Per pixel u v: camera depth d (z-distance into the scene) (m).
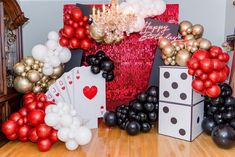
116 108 2.66
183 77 2.20
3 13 2.18
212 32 3.30
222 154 1.96
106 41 2.62
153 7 2.66
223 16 3.26
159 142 2.23
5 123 2.11
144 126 2.44
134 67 2.86
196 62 2.07
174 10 2.80
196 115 2.29
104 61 2.50
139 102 2.46
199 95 2.31
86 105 2.55
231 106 2.29
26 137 2.16
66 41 2.54
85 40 2.58
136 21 2.47
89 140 2.09
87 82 2.53
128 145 2.16
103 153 2.00
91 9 2.75
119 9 2.29
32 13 3.31
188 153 1.99
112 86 2.87
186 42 2.44
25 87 2.40
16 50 2.59
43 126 2.05
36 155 1.99
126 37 2.79
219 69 2.07
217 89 2.08
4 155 1.99
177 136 2.31
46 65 2.42
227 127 2.06
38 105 2.23
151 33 2.78
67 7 2.82
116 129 2.59
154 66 2.78
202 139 2.29
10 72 2.44
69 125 2.06
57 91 2.49
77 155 1.98
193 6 3.28
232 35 2.90
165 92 2.34
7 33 2.39
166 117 2.37
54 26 3.32
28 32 3.33
